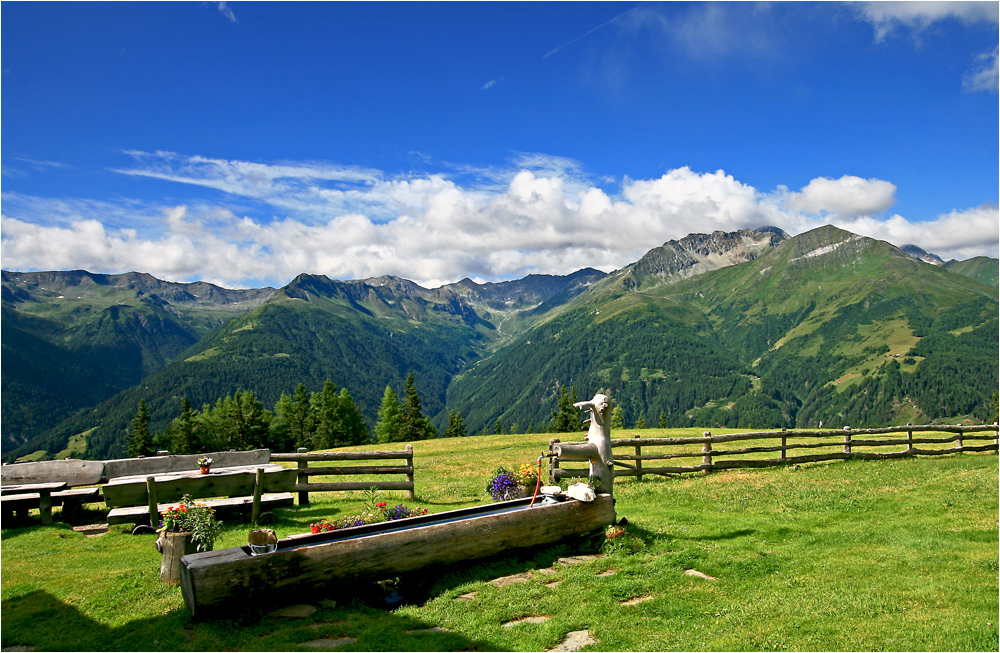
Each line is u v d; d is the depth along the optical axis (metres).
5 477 12.65
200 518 8.79
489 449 31.55
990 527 11.30
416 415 86.69
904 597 7.89
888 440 21.41
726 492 15.70
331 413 80.62
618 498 15.58
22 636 6.94
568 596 8.21
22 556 10.16
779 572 9.17
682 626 7.32
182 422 75.19
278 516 13.12
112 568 9.45
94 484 13.28
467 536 8.96
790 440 31.64
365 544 8.08
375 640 6.85
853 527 12.01
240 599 7.23
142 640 6.73
